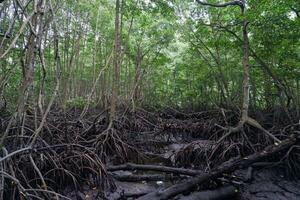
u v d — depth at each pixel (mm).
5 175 3713
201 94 14617
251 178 5906
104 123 8617
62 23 11828
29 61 4246
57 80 4297
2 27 6418
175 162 7246
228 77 13492
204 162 7062
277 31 7785
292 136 6430
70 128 7363
